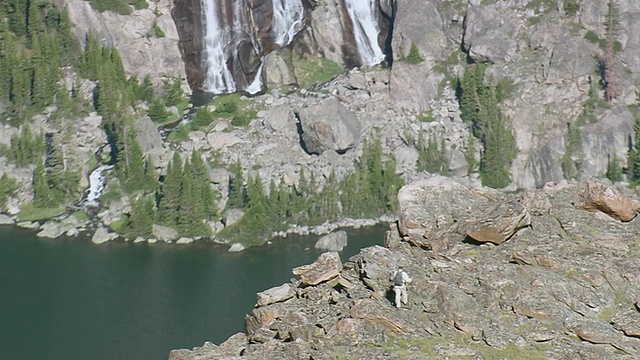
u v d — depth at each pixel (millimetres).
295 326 50719
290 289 54594
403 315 50906
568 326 50344
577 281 53812
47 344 140625
